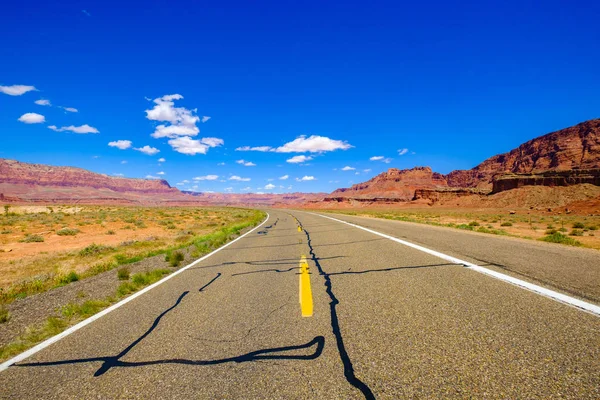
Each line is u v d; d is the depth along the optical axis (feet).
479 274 17.06
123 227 93.20
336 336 10.27
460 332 9.79
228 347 10.14
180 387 7.98
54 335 12.59
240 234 57.31
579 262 19.03
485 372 7.47
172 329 12.17
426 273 18.15
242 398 7.28
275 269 23.04
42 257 45.70
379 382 7.45
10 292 24.21
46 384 8.66
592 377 6.90
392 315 11.78
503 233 49.06
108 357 10.11
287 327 11.43
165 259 31.27
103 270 30.42
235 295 16.63
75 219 124.88
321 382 7.66
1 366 10.05
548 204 295.48
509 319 10.48
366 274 19.10
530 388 6.72
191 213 190.08
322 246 33.91
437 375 7.53
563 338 8.85
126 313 14.83
